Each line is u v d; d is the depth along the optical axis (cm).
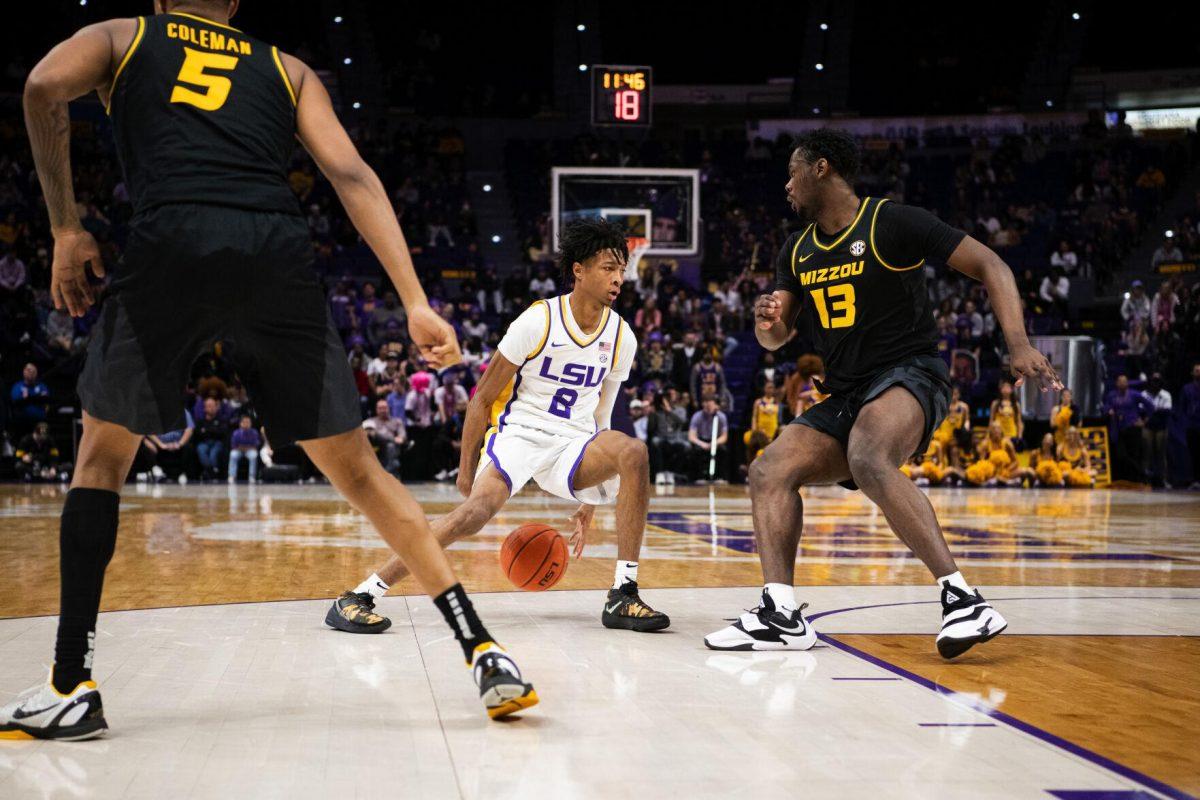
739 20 2898
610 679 292
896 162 2545
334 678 292
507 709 240
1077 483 1720
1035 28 2856
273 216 233
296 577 512
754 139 2669
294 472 1641
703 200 2562
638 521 384
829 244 367
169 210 226
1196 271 2239
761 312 373
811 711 255
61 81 219
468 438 402
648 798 188
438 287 2147
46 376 1789
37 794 191
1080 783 197
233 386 1752
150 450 1628
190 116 234
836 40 2891
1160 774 203
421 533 247
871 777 200
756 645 336
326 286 2089
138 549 643
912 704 262
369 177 243
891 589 490
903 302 361
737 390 2062
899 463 345
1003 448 1736
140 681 287
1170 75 2733
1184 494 1539
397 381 1752
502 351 393
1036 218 2456
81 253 224
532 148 2728
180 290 226
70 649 231
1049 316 2177
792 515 354
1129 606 442
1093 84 2789
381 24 2859
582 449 393
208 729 238
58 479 1627
